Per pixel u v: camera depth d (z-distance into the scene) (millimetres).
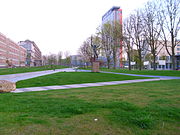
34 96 7410
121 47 48125
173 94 7461
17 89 11617
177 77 21969
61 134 3219
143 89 9383
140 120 3771
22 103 5875
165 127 3600
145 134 3260
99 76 22469
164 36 31984
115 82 16000
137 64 73250
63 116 4285
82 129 3461
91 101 6000
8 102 6055
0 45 79000
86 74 26344
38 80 17594
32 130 3379
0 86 9211
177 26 29781
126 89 9477
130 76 23078
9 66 84375
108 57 54125
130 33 40375
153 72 29984
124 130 3434
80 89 10383
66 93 8242
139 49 40281
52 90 10570
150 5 33094
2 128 3459
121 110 4770
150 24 34219
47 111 4762
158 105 5297
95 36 53250
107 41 50562
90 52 64438
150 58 68562
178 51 75875
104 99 6379
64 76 22438
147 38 37438
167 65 64438
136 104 5445
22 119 4031
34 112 4684
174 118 4164
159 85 11648
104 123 3795
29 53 132125
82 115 4375
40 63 140625
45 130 3391
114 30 45562
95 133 3275
